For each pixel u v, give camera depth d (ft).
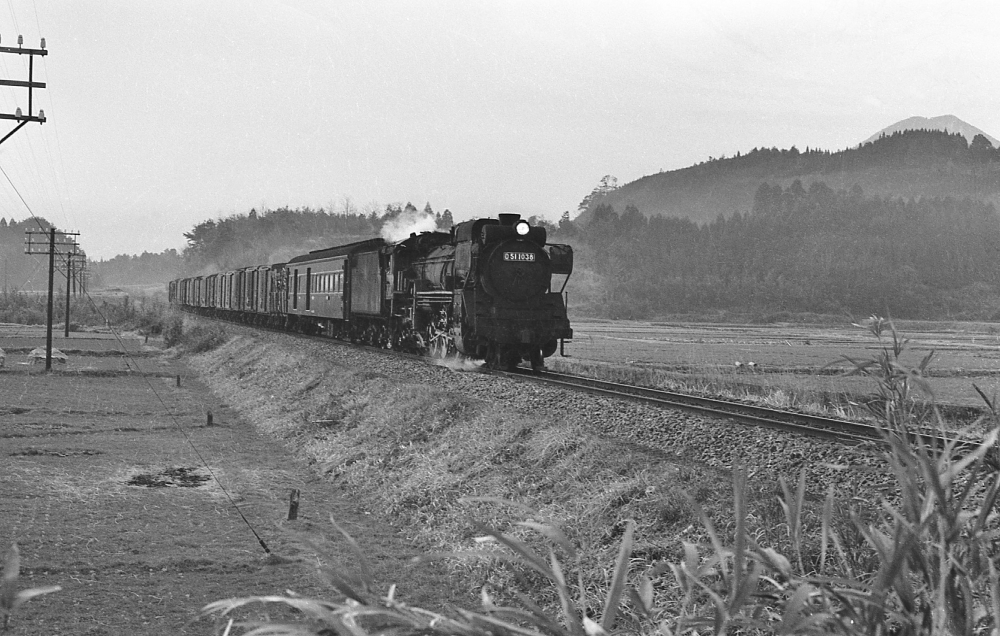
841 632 9.01
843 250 565.94
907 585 8.98
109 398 84.69
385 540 38.01
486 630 8.18
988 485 14.85
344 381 70.28
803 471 10.52
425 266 88.28
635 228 647.56
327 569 8.83
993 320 433.48
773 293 473.67
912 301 472.03
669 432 42.16
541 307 75.20
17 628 26.37
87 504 42.39
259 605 28.81
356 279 109.19
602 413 48.06
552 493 35.68
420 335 88.28
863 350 149.18
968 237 593.01
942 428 10.16
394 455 49.08
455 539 35.70
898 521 9.08
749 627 9.16
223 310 219.00
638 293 458.50
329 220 600.80
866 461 31.40
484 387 61.52
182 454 56.75
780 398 57.72
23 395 83.76
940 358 129.18
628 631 10.45
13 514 39.70
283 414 69.77
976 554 9.31
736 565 8.70
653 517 29.30
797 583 9.18
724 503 28.04
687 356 127.85
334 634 8.16
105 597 29.50
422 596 30.55
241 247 545.85
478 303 73.51
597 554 28.78
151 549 35.27
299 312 142.10
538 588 28.96
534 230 76.13
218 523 39.73
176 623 27.30
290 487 48.34
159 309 228.43
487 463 41.42
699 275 524.93
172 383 101.19
